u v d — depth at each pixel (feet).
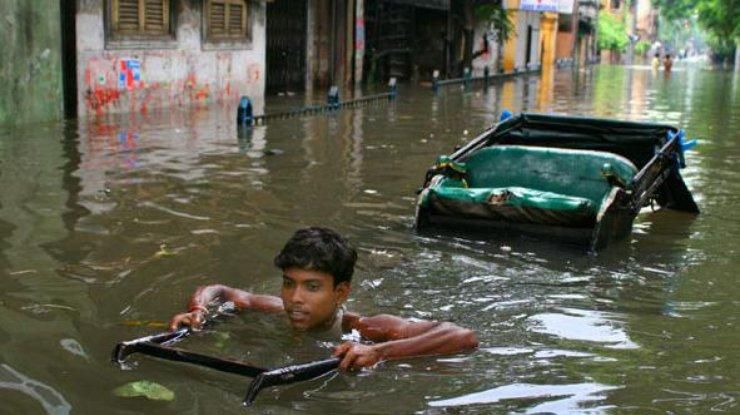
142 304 15.89
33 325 14.51
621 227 22.93
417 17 107.76
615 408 12.02
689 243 23.16
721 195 30.89
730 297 17.94
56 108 43.45
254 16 63.57
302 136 43.04
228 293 15.17
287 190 28.22
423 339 13.52
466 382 12.61
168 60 52.80
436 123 53.26
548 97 86.48
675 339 15.11
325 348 13.41
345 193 28.19
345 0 81.35
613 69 186.29
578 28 214.28
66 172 29.48
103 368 12.70
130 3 48.88
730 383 13.10
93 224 22.11
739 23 207.41
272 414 11.30
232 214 24.17
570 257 20.85
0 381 12.21
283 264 13.39
